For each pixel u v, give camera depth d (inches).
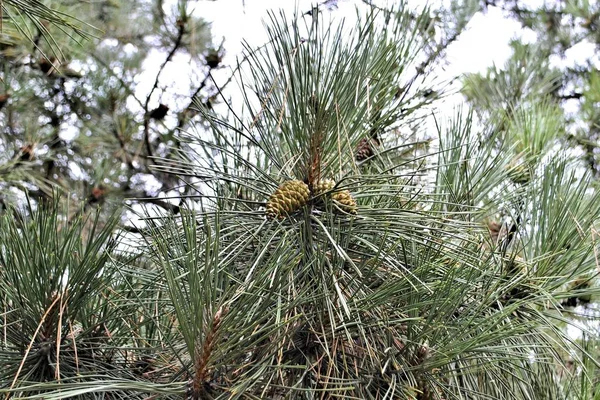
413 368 37.0
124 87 96.8
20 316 37.6
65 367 37.6
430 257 39.6
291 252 36.7
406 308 37.6
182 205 38.2
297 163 39.9
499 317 37.0
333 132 39.1
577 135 87.0
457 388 39.1
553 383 43.8
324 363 37.8
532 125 56.9
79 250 38.1
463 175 46.0
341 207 38.5
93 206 88.7
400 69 43.9
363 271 38.9
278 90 39.9
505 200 47.1
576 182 48.3
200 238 37.5
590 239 43.9
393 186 38.6
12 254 37.0
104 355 39.2
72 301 37.5
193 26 90.9
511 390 41.7
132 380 35.8
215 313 32.5
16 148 84.3
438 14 51.7
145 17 94.9
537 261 42.9
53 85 90.3
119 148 95.0
